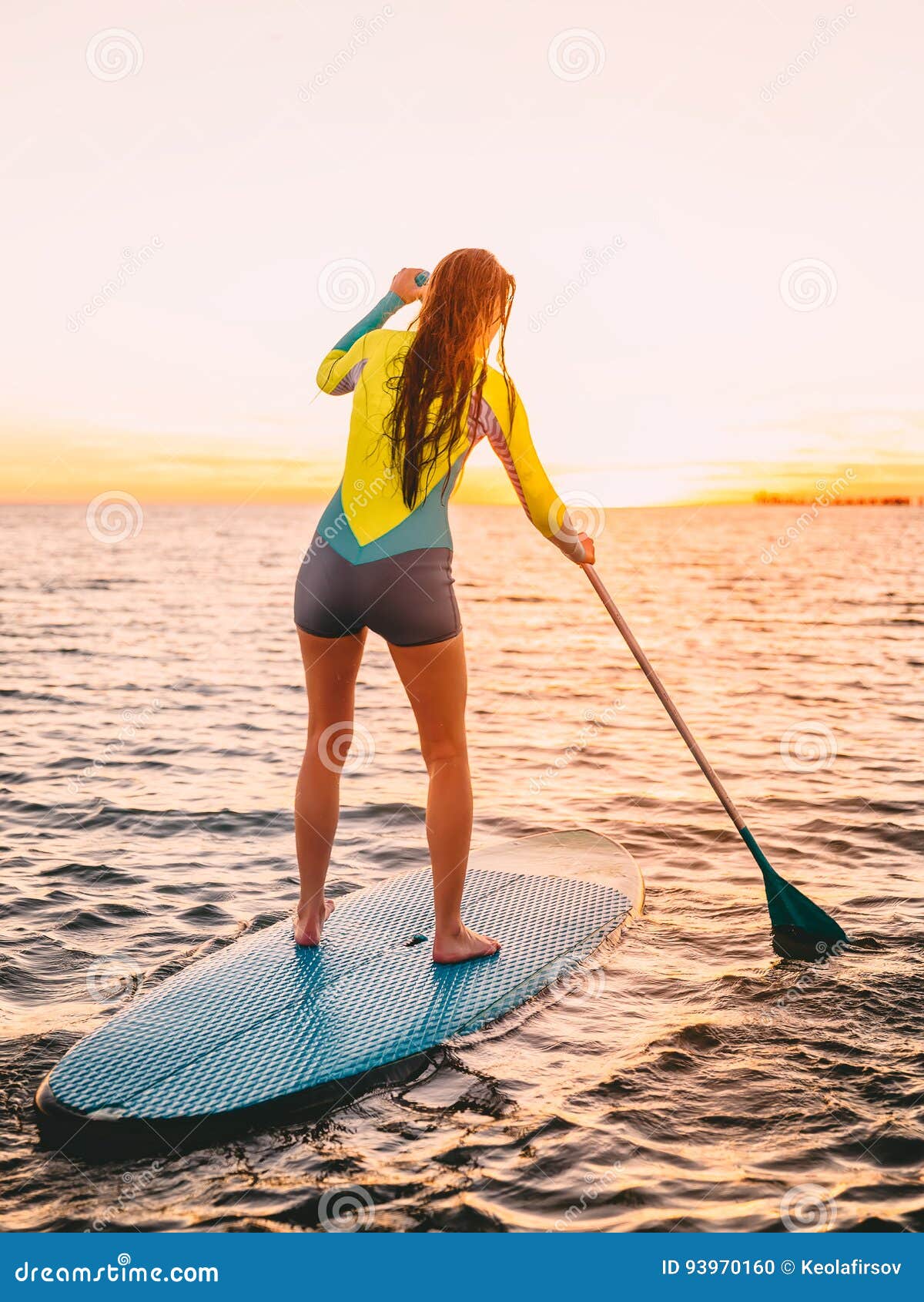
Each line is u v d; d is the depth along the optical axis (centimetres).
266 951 305
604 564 3466
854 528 7756
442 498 279
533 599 2123
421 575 275
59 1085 236
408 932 317
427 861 417
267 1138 223
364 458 277
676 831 451
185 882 389
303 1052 249
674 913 353
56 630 1428
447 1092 240
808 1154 216
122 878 394
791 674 984
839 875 392
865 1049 257
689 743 344
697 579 2628
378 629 281
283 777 561
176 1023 262
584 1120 228
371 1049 250
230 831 459
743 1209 200
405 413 271
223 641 1298
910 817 464
